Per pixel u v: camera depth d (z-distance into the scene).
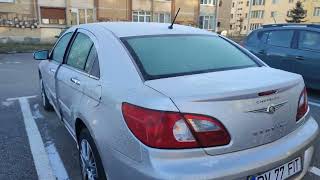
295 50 6.97
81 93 2.99
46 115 5.43
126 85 2.42
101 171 2.62
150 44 2.93
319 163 3.59
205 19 39.19
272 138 2.33
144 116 2.10
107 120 2.41
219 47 3.24
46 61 5.05
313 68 6.61
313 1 64.56
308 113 2.76
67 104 3.54
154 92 2.20
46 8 28.47
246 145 2.20
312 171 3.44
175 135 2.04
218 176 2.03
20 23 27.53
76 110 3.01
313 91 7.25
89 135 2.74
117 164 2.29
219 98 2.10
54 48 4.74
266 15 73.56
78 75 3.22
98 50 3.00
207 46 3.18
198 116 2.06
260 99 2.23
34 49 21.12
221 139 2.11
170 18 35.38
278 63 7.29
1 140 4.36
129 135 2.18
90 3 30.36
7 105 6.07
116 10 31.80
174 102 2.06
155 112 2.07
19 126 4.91
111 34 3.03
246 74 2.66
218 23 41.09
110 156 2.36
